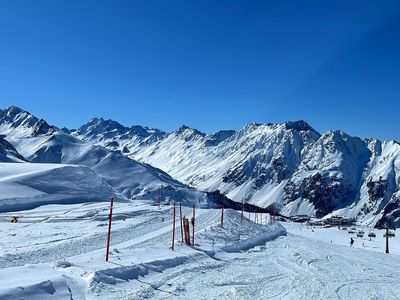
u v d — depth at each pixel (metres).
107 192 114.00
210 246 30.75
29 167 126.75
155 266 20.92
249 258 28.91
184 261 23.91
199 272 21.78
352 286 21.16
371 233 118.81
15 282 14.38
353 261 31.52
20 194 89.94
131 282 17.84
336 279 22.78
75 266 18.44
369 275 25.02
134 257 22.12
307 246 40.94
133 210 66.38
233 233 39.34
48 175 110.75
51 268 17.80
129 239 34.72
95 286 15.89
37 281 14.61
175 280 19.27
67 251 27.39
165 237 35.91
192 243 30.03
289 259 29.64
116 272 18.11
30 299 13.49
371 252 43.31
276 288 19.36
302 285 20.45
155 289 17.27
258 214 88.88
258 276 22.05
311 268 26.17
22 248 28.14
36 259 24.00
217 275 21.44
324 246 43.69
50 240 33.78
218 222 45.22
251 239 38.94
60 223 53.25
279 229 57.62
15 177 103.81
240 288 18.55
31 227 47.34
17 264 22.27
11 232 41.53
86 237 35.50
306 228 135.50
